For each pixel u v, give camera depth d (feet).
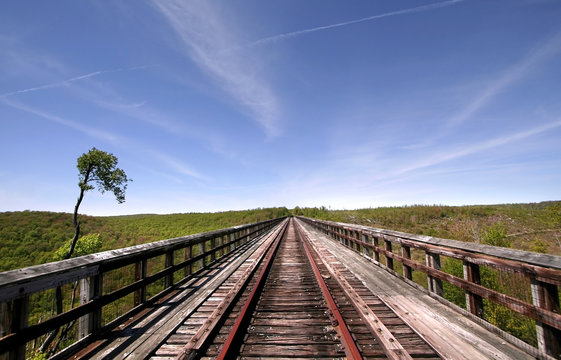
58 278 8.41
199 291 17.13
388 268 20.80
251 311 13.76
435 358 8.96
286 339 10.64
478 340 9.76
